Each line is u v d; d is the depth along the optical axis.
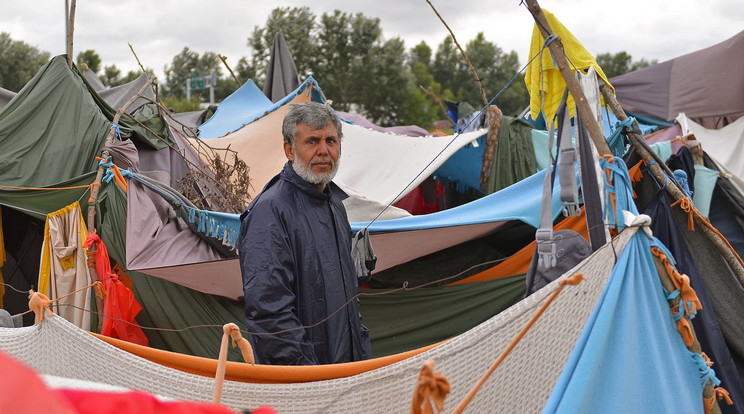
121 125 6.64
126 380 2.89
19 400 0.72
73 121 6.38
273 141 8.37
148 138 6.74
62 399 0.84
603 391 2.36
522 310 2.54
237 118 11.80
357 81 47.81
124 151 6.10
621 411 2.33
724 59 11.67
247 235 3.21
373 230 5.53
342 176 8.05
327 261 3.33
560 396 2.29
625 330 2.47
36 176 6.19
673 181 4.19
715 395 2.67
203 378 2.80
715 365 3.82
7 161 6.14
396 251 5.84
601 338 2.39
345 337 3.34
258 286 3.10
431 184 9.14
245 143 8.31
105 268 5.43
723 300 4.18
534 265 3.62
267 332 3.07
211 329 5.66
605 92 4.04
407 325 5.85
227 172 6.87
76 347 2.99
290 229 3.24
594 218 3.17
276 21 45.41
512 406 2.52
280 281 3.12
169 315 5.61
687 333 2.60
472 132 8.27
